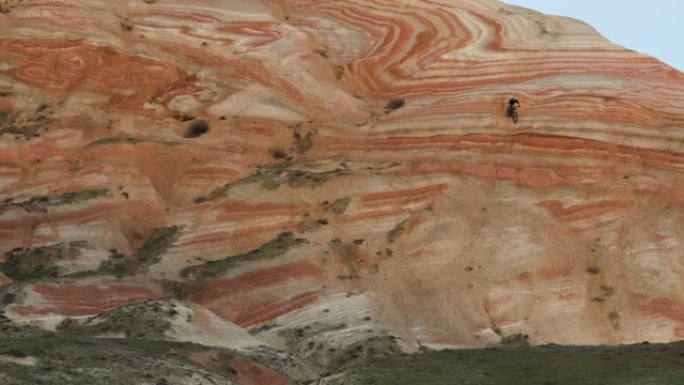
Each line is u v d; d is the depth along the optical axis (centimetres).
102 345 5409
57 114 8069
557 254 7200
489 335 6794
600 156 7738
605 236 7306
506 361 5844
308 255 7088
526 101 8000
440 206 7450
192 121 8212
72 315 6353
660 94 8100
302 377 5850
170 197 7731
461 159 7725
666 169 7719
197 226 7412
